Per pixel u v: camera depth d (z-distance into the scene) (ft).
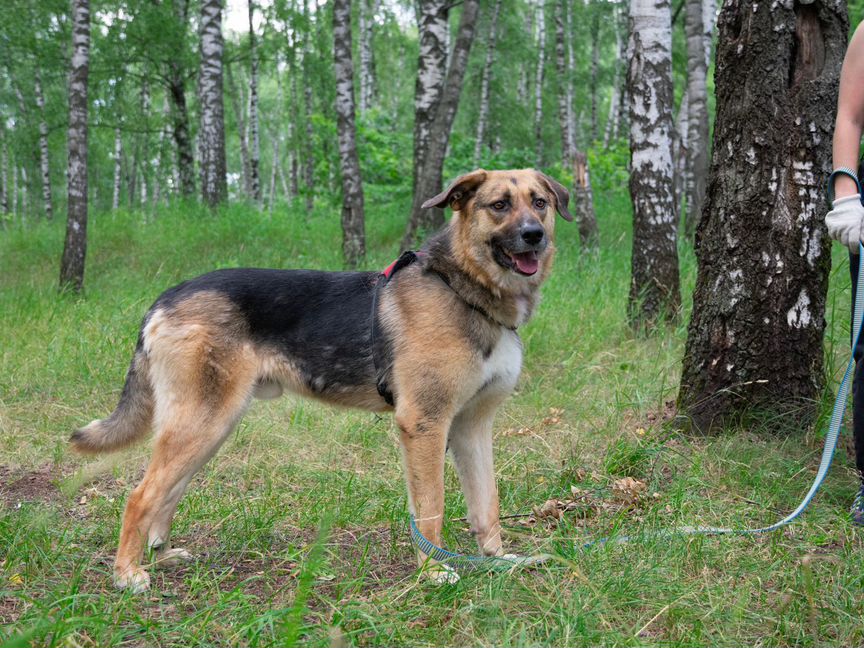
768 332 14.08
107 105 67.62
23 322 24.88
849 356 17.11
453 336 10.55
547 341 21.29
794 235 13.76
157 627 8.52
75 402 18.71
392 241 43.55
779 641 8.37
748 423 14.30
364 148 60.44
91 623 8.32
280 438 16.29
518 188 10.95
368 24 88.17
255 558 11.35
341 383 11.32
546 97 101.65
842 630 8.45
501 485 13.58
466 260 10.71
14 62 64.69
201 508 12.89
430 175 33.37
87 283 36.06
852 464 12.98
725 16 14.06
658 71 22.06
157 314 11.05
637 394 16.30
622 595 9.21
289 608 8.75
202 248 41.70
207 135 57.00
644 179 22.15
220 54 57.26
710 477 13.19
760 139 13.71
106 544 11.60
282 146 151.02
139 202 125.70
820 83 13.47
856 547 10.50
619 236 39.99
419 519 10.57
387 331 10.85
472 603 8.96
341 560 10.79
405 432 10.63
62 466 15.28
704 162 36.29
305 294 11.41
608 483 13.39
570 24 87.10
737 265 14.19
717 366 14.55
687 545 10.45
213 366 10.78
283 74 128.98
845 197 10.37
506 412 17.47
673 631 8.56
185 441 10.67
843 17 13.58
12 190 120.37
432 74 38.01
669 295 22.03
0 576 9.96
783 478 12.69
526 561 9.73
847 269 22.82
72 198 32.68
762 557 10.30
